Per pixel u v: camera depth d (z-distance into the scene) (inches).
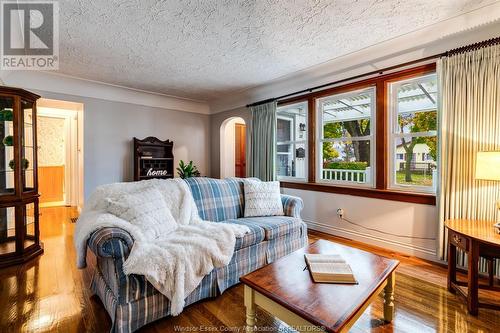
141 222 69.3
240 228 81.5
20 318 63.4
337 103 139.9
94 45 105.0
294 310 42.6
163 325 61.9
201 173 212.8
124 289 56.1
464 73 87.5
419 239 102.7
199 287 68.8
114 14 82.2
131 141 174.4
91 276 77.6
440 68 93.2
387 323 62.4
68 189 213.8
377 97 116.1
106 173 163.6
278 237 94.3
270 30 92.6
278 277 53.0
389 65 110.8
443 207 92.0
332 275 51.8
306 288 48.8
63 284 80.7
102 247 55.1
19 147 98.3
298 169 159.6
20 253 97.0
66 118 210.5
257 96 175.8
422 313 66.4
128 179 173.2
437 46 96.0
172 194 89.2
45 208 203.8
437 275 87.5
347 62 121.3
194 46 106.0
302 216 147.3
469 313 66.0
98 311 66.5
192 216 88.5
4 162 98.0
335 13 81.7
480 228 71.7
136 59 119.6
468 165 86.7
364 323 62.6
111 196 80.3
